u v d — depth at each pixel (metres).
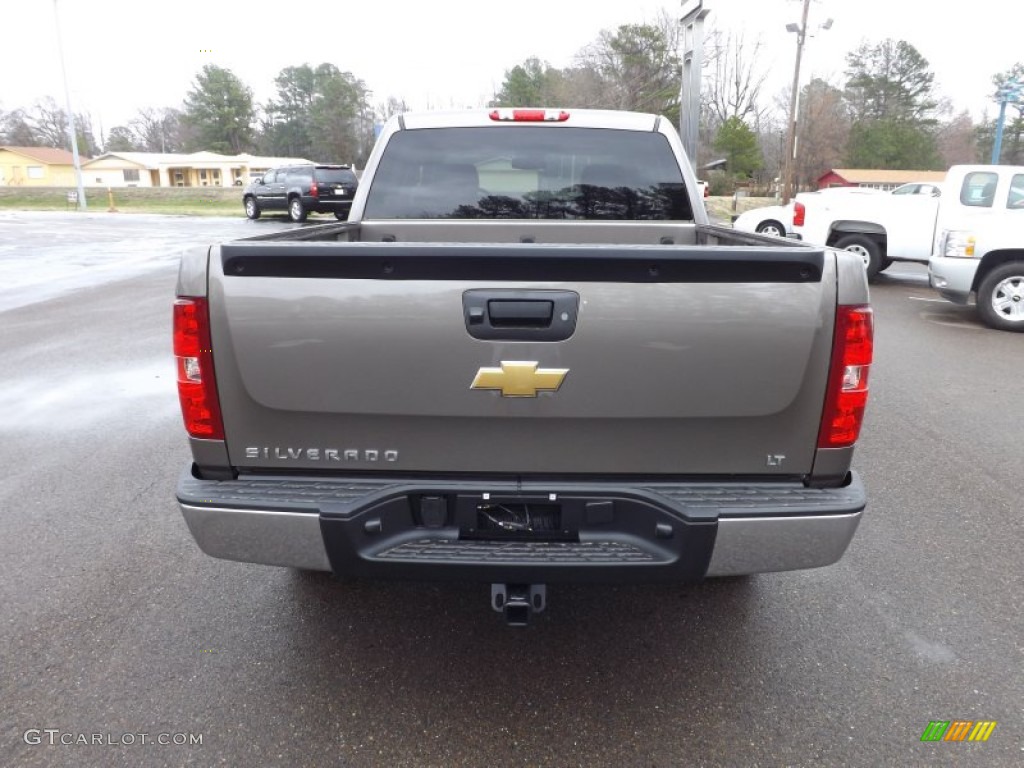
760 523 2.44
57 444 5.58
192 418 2.54
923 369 7.70
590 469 2.54
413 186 4.51
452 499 2.55
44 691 2.88
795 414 2.48
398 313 2.38
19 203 47.91
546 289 2.35
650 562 2.46
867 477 4.93
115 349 8.49
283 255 2.37
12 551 3.98
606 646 3.18
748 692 2.88
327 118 84.25
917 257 12.84
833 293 2.41
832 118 70.69
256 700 2.83
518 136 4.46
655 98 56.34
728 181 59.59
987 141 77.38
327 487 2.55
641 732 2.68
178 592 3.59
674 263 2.33
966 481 4.87
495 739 2.64
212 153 85.62
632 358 2.40
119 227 27.20
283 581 3.69
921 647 3.16
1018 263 9.50
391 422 2.50
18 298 11.80
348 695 2.86
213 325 2.45
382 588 3.64
